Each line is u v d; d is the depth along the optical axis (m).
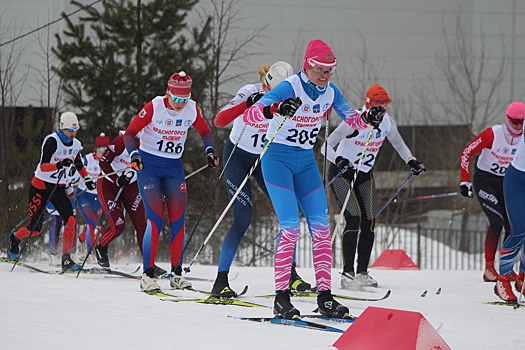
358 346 9.86
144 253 16.50
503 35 65.69
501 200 20.58
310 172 12.89
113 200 21.34
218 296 15.16
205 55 43.16
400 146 19.02
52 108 48.38
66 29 52.09
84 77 41.12
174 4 41.56
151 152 16.89
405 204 52.53
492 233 20.53
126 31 41.16
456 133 60.19
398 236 48.75
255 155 15.80
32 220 22.30
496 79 61.06
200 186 41.38
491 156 20.30
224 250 15.45
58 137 21.89
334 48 61.09
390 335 9.75
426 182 57.00
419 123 60.59
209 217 41.16
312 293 16.11
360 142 18.17
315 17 60.38
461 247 45.53
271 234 41.41
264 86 15.25
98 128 40.53
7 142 45.97
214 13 48.25
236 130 15.97
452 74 60.69
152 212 16.66
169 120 16.69
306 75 12.52
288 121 12.55
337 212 43.16
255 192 41.12
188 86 16.33
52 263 24.92
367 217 18.39
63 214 21.72
